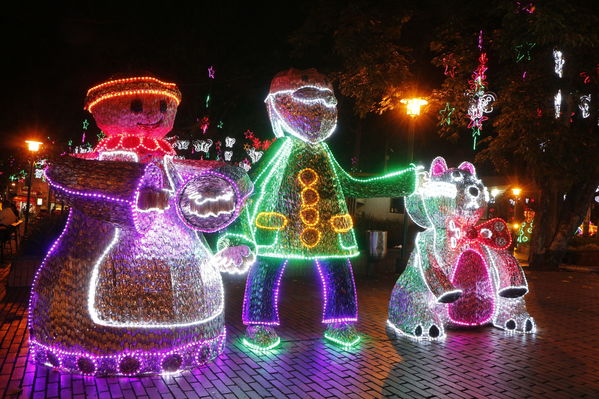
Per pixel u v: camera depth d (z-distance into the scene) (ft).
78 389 13.50
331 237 17.70
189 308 14.60
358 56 32.73
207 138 49.83
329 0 33.88
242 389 14.17
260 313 17.67
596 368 17.21
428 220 20.04
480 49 35.42
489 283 20.88
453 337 20.03
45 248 28.40
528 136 33.99
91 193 13.10
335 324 18.71
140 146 15.12
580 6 30.19
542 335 21.04
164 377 14.55
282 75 18.11
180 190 14.16
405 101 36.01
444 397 14.28
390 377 15.61
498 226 20.84
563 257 49.47
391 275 36.42
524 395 14.67
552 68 33.58
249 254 15.62
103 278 13.88
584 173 35.70
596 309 27.40
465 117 40.16
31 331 14.74
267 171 18.02
